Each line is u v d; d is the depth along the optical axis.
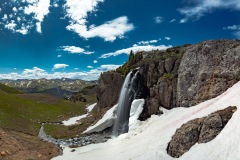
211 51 66.75
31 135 83.69
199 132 45.88
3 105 116.31
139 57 99.88
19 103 129.00
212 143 42.03
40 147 69.31
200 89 66.44
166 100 75.00
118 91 98.38
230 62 62.22
